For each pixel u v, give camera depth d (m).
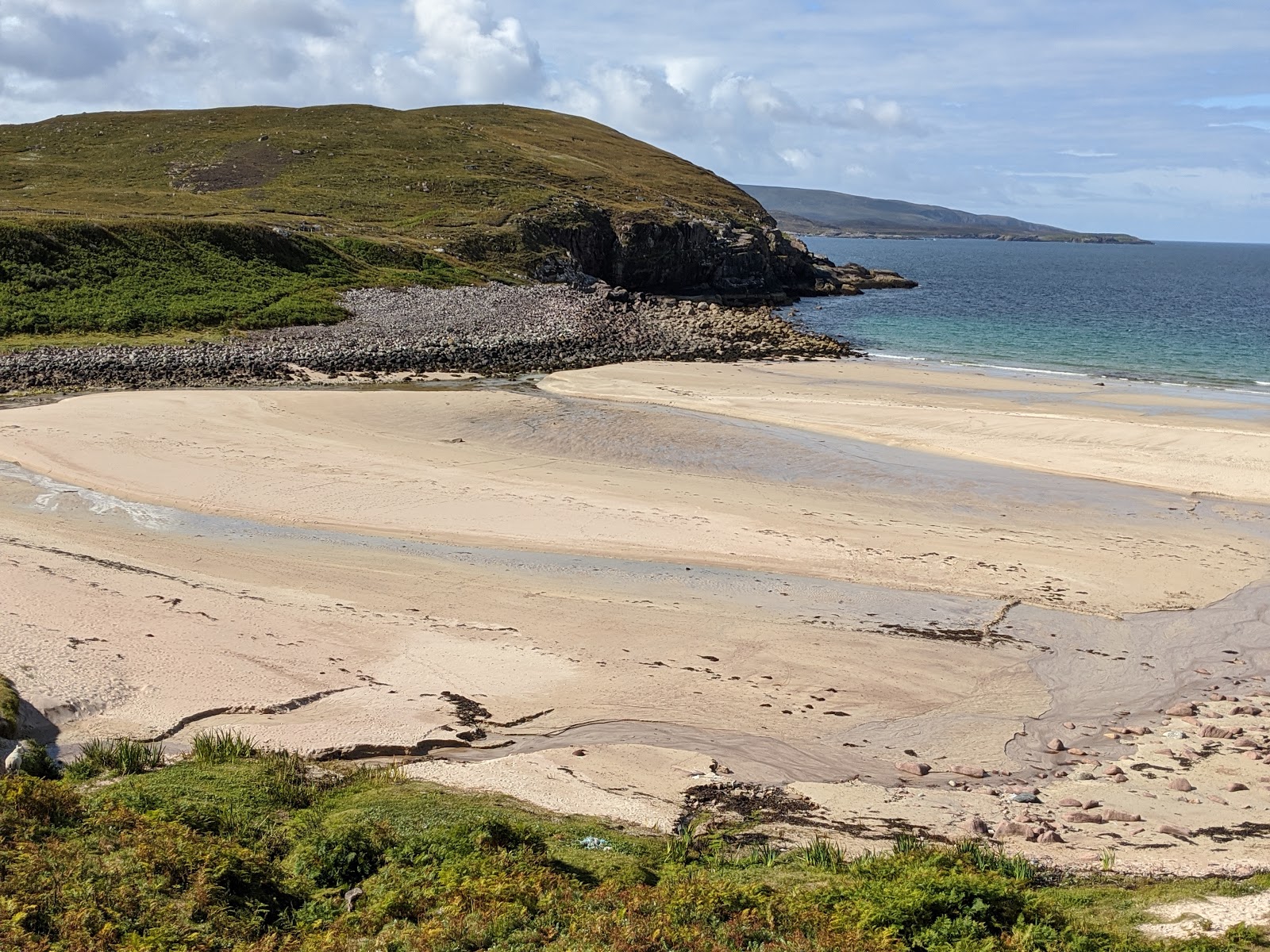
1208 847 14.68
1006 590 26.23
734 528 30.33
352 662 20.91
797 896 12.52
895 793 16.59
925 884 12.26
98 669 19.66
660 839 14.64
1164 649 23.02
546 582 25.94
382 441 39.19
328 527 29.69
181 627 22.02
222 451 36.75
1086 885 13.40
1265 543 30.30
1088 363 63.84
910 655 22.23
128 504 31.17
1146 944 11.48
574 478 35.16
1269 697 20.77
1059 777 17.30
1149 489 35.81
